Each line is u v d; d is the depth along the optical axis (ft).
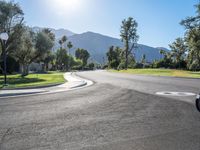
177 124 26.30
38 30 159.02
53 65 395.96
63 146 19.53
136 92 55.72
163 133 23.02
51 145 19.76
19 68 208.85
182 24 202.08
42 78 106.42
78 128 24.71
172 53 330.13
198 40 197.36
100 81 94.02
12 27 121.19
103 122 27.12
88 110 33.86
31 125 25.90
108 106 37.06
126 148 19.08
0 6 119.14
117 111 33.19
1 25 117.80
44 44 153.89
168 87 68.44
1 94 50.85
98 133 22.98
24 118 29.14
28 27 134.41
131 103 39.91
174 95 50.29
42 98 46.03
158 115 30.68
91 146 19.51
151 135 22.39
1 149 18.92
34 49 152.97
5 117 29.73
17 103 40.37
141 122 27.12
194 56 214.69
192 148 19.12
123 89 62.54
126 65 334.65
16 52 127.24
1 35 67.46
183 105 37.93
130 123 26.68
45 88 64.64
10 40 119.65
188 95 50.31
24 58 151.53
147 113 31.91
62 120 28.04
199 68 236.22
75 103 39.93
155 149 18.89
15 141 20.74
